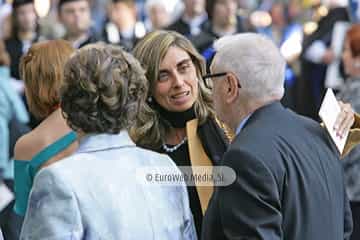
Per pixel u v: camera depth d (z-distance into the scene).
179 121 9.75
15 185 9.84
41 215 7.43
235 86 8.23
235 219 7.82
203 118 9.65
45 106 9.74
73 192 7.45
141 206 7.66
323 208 8.12
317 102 21.81
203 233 8.16
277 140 8.07
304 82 21.91
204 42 18.12
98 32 22.86
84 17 19.52
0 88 14.42
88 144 7.72
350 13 22.03
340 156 8.59
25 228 7.53
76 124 7.71
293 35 23.23
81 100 7.64
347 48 14.44
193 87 9.70
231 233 7.84
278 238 7.80
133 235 7.55
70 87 7.67
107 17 24.22
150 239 7.63
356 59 14.26
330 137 8.46
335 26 21.91
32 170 9.64
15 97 14.52
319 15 25.61
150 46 9.71
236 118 8.34
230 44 8.28
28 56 9.83
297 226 7.96
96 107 7.65
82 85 7.62
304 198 8.02
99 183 7.55
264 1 29.36
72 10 19.41
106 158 7.70
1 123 14.12
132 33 23.09
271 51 8.24
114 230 7.48
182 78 9.67
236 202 7.84
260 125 8.14
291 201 7.95
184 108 9.67
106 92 7.63
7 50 19.83
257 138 8.03
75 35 19.56
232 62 8.21
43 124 9.74
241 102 8.27
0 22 22.20
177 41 9.75
